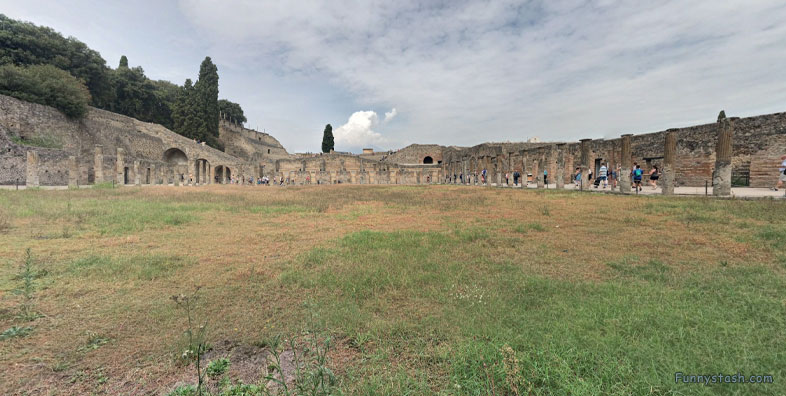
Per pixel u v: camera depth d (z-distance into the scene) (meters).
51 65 38.69
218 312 4.03
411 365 2.94
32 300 4.23
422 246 7.19
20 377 2.72
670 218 9.84
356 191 25.48
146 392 2.59
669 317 3.61
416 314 3.93
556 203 14.47
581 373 2.71
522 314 3.82
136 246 7.24
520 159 34.69
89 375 2.80
